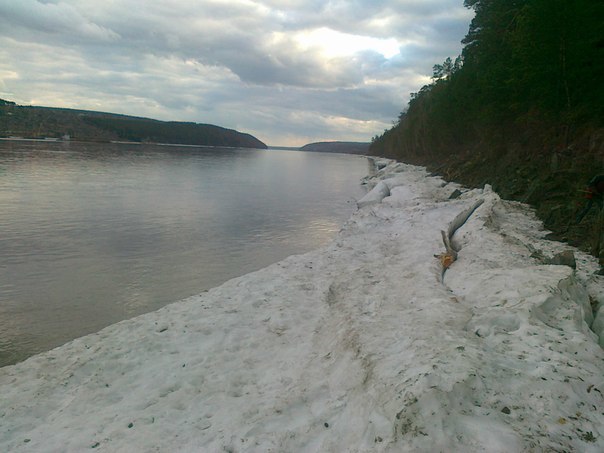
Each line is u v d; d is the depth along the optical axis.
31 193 24.08
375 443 3.32
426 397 3.48
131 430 4.45
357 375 4.59
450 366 3.96
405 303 6.84
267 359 6.08
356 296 7.73
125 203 22.50
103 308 8.77
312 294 8.73
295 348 6.29
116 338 6.86
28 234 14.62
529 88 23.47
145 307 8.87
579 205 12.18
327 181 44.09
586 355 4.46
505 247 9.20
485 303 6.16
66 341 7.32
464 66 42.12
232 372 5.70
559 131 19.66
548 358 4.33
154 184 32.56
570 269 6.60
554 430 3.27
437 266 8.87
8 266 11.23
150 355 6.27
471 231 10.84
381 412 3.62
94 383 5.53
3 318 8.16
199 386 5.37
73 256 12.36
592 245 9.78
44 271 10.95
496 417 3.38
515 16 27.64
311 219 20.36
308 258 11.54
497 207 14.46
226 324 7.30
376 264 10.10
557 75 20.22
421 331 5.22
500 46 29.61
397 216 15.91
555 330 4.99
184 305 8.27
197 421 4.59
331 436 3.76
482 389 3.67
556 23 18.84
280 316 7.55
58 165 43.22
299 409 4.46
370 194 24.42
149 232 15.90
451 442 3.12
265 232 16.84
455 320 5.65
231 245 14.43
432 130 51.72
